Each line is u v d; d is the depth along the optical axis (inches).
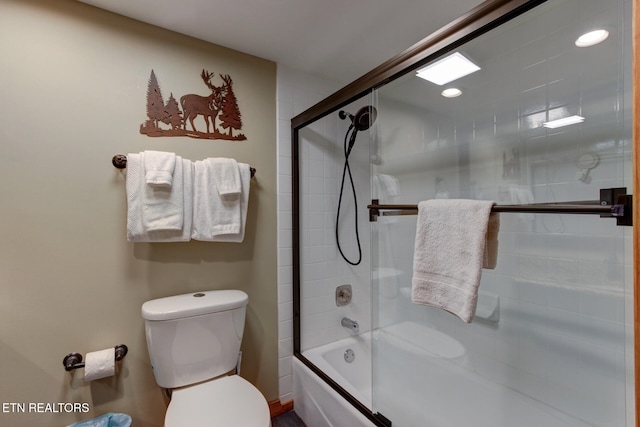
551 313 51.8
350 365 79.0
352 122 78.0
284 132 74.2
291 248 75.0
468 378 61.6
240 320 59.1
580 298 48.5
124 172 55.1
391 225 76.0
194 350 54.1
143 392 56.7
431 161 66.2
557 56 49.0
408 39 65.1
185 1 52.5
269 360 71.7
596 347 47.0
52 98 49.8
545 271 52.4
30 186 48.3
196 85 62.9
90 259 52.4
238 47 67.0
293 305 74.9
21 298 47.7
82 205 51.9
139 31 57.3
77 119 51.6
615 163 43.7
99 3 52.6
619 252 44.7
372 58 72.2
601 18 44.6
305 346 76.9
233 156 66.9
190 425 42.6
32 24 48.8
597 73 45.1
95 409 52.9
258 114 70.6
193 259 61.8
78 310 51.5
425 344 69.0
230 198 60.3
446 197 64.4
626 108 42.7
